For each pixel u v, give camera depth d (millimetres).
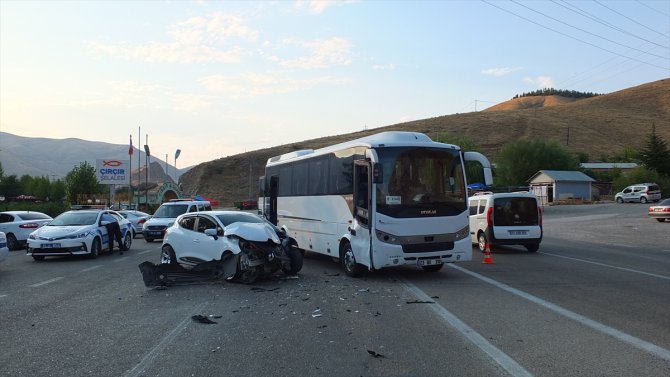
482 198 18453
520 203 17891
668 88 135875
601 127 114625
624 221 33250
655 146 74375
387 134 12531
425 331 7273
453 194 12242
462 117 124438
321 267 14938
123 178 61781
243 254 11656
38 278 13078
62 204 55281
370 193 11797
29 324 7988
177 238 13445
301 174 16578
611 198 66000
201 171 111625
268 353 6316
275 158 19859
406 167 11977
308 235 15805
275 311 8797
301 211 16438
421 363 5824
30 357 6254
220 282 11984
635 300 9219
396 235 11648
